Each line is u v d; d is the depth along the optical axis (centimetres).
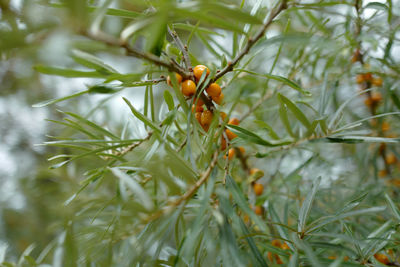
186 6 20
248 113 35
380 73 33
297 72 35
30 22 20
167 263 25
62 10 20
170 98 26
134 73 23
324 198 34
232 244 22
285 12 28
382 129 36
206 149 25
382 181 36
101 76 22
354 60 36
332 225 31
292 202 34
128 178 22
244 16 21
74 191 28
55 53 19
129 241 23
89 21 20
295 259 23
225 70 25
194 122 25
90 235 24
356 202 26
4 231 34
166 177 22
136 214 23
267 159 42
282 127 41
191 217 31
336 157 42
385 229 27
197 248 25
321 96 30
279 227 26
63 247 22
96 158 29
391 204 28
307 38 24
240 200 23
